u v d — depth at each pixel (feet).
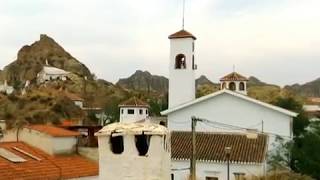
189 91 161.79
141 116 187.21
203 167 121.60
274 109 137.90
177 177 123.03
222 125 143.74
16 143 110.42
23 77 503.20
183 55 162.71
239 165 118.62
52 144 107.86
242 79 180.45
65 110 279.08
